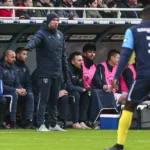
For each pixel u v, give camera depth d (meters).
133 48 29.78
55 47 43.00
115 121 47.53
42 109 43.31
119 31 53.47
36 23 48.09
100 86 49.19
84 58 49.72
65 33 51.12
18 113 47.41
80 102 47.84
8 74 46.28
